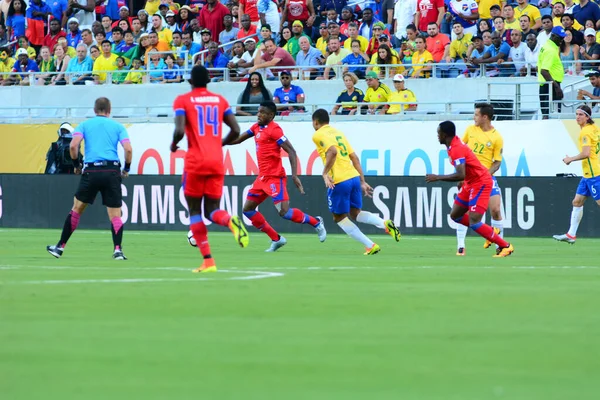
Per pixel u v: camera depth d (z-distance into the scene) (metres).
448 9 87.00
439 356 18.58
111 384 16.02
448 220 69.94
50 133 80.50
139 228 76.81
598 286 31.30
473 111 75.31
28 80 92.44
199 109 35.50
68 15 99.50
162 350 19.06
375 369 17.38
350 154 49.94
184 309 24.89
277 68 81.38
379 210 71.56
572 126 68.94
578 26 80.56
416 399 15.01
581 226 67.00
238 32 88.75
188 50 87.44
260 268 39.53
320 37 88.56
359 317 23.62
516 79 77.06
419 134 71.94
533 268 39.81
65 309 24.83
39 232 73.00
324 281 32.91
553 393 15.46
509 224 68.56
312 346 19.58
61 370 17.17
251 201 53.00
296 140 74.00
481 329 21.81
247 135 53.31
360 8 91.25
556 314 24.25
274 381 16.33
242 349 19.23
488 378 16.64
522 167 69.88
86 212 78.38
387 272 37.25
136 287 30.28
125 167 45.28
